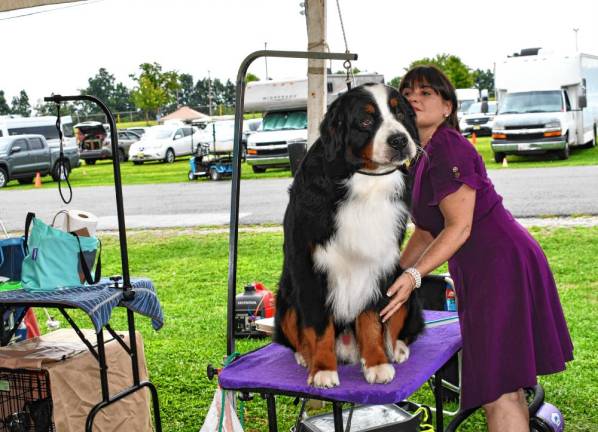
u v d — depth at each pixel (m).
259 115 48.44
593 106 22.61
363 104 2.67
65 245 3.31
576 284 6.84
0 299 3.12
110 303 3.17
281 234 10.68
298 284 2.69
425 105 3.01
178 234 11.31
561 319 3.01
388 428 3.07
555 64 19.47
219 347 5.68
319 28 4.93
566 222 9.98
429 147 2.87
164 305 7.13
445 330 3.29
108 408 3.60
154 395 3.60
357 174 2.63
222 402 2.77
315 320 2.65
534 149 18.48
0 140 22.38
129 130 33.84
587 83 21.11
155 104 53.62
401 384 2.54
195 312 6.81
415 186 3.04
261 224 11.73
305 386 2.57
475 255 2.87
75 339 3.81
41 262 3.27
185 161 30.12
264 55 3.04
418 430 3.22
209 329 6.22
